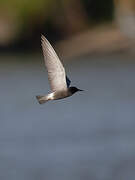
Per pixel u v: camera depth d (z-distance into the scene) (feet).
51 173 63.36
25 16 191.93
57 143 74.54
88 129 81.41
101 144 73.26
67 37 195.31
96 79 127.44
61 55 179.42
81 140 75.05
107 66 148.05
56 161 67.36
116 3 201.16
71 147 72.28
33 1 192.13
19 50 189.57
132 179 60.85
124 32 182.70
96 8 202.90
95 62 157.99
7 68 146.72
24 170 64.44
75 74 136.56
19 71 140.46
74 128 82.53
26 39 192.75
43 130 82.38
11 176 62.90
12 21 191.93
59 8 196.65
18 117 92.12
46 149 71.87
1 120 90.33
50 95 30.37
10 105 101.71
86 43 184.03
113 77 129.08
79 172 63.16
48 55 30.37
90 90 113.60
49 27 194.90
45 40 30.42
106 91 111.86
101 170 63.87
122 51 174.19
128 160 66.49
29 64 152.66
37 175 63.05
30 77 131.34
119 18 192.95
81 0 200.95
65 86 30.37
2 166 66.23
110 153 69.31
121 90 111.96
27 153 70.79
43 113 94.53
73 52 179.73
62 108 97.91
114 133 78.13
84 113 92.73
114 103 99.40
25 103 103.19
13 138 78.18
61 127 83.66
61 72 30.40
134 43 176.45
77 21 199.41
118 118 88.02
